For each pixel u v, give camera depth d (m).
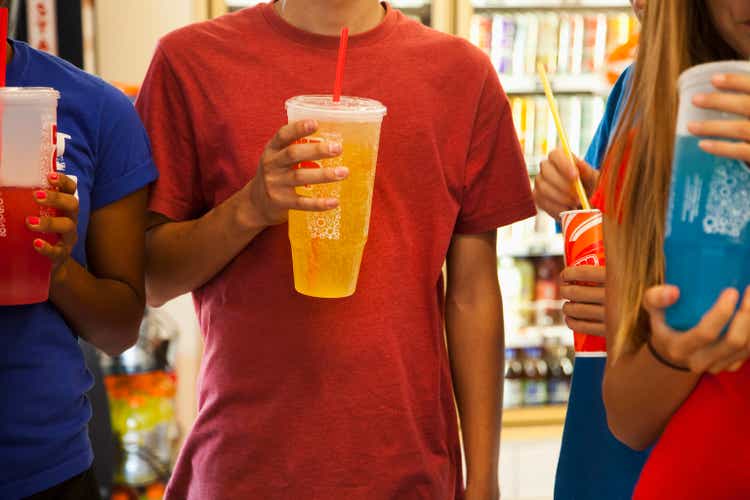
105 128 1.52
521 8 4.05
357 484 1.57
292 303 1.57
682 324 0.95
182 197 1.64
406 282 1.61
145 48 3.55
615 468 1.43
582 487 1.48
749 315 0.93
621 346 1.16
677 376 1.10
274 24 1.65
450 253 1.77
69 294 1.42
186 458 1.66
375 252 1.60
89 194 1.50
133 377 3.17
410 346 1.61
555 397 4.03
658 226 1.15
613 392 1.19
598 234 1.41
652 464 1.17
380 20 1.70
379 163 1.62
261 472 1.58
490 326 1.73
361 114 1.31
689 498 1.14
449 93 1.66
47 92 1.22
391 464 1.58
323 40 1.63
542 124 3.99
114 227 1.54
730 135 0.91
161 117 1.63
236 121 1.59
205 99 1.62
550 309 4.10
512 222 1.73
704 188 0.93
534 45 3.98
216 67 1.62
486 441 1.70
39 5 3.12
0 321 1.37
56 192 1.25
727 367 0.98
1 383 1.36
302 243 1.38
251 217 1.47
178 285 1.63
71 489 1.42
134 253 1.57
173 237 1.61
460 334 1.74
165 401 3.22
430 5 3.71
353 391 1.57
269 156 1.36
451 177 1.66
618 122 1.30
